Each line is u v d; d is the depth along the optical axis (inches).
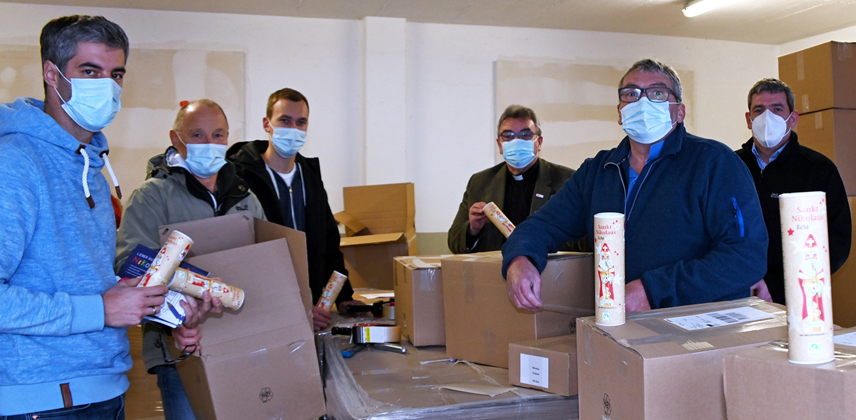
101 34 43.1
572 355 47.1
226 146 70.9
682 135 55.4
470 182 100.3
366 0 149.3
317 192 91.4
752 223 49.4
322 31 162.6
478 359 58.6
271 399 50.3
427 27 169.2
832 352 26.1
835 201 82.0
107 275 44.3
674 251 53.2
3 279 37.3
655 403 32.7
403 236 112.3
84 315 39.1
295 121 88.2
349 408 46.7
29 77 143.1
